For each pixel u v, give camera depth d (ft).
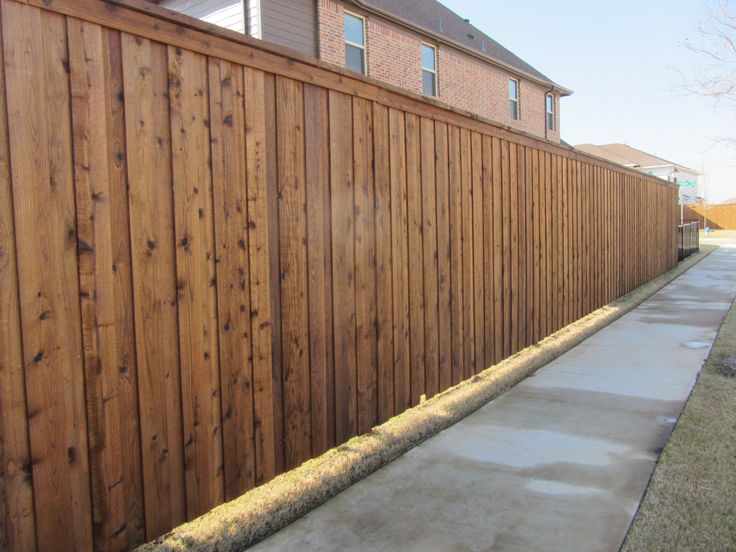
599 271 29.50
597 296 29.30
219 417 9.30
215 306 9.20
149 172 8.20
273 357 10.30
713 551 8.42
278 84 10.36
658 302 33.42
